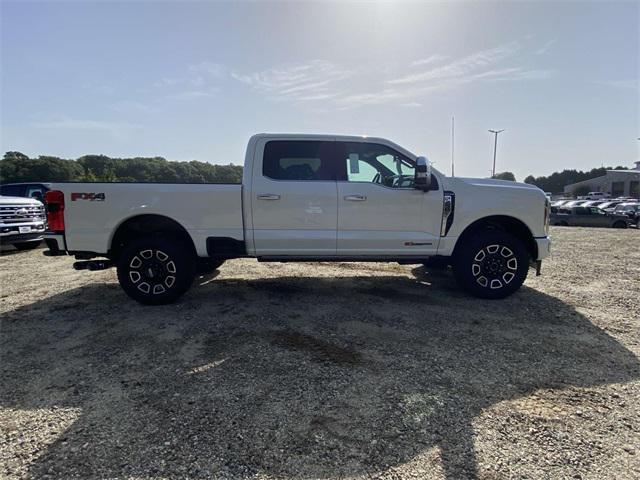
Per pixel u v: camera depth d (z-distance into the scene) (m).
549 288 5.47
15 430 2.31
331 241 4.76
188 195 4.62
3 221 8.68
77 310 4.56
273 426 2.34
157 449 2.14
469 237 4.95
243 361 3.21
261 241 4.71
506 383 2.85
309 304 4.73
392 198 4.74
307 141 4.83
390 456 2.08
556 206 21.72
